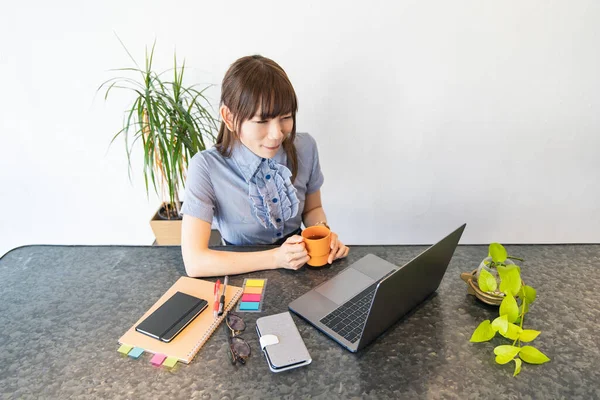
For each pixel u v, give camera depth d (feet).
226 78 3.44
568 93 5.85
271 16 5.37
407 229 7.00
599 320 2.74
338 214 6.85
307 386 2.32
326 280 3.26
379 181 6.54
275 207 4.15
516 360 2.37
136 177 6.42
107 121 5.99
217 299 2.91
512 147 6.26
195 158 3.99
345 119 6.04
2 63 5.56
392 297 2.47
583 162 6.35
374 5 5.30
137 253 3.72
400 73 5.73
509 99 5.90
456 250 3.60
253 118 3.34
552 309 2.85
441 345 2.58
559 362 2.43
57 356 2.58
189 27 5.43
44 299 3.12
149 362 2.51
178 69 5.68
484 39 5.51
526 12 5.34
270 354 2.49
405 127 6.11
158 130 4.87
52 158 6.29
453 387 2.29
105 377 2.41
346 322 2.77
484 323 2.54
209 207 3.82
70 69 5.65
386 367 2.43
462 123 6.08
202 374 2.42
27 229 6.93
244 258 3.40
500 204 6.75
